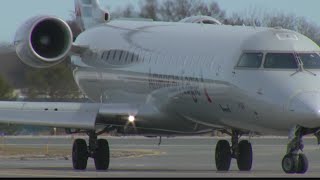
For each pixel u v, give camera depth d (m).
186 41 73.25
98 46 85.38
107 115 74.12
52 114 74.75
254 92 64.56
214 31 71.94
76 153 78.50
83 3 92.12
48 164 89.56
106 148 79.12
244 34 68.50
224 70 67.25
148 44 77.94
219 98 67.75
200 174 65.19
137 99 78.94
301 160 63.41
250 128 67.25
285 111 62.16
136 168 82.50
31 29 78.44
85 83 87.94
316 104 61.06
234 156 75.88
